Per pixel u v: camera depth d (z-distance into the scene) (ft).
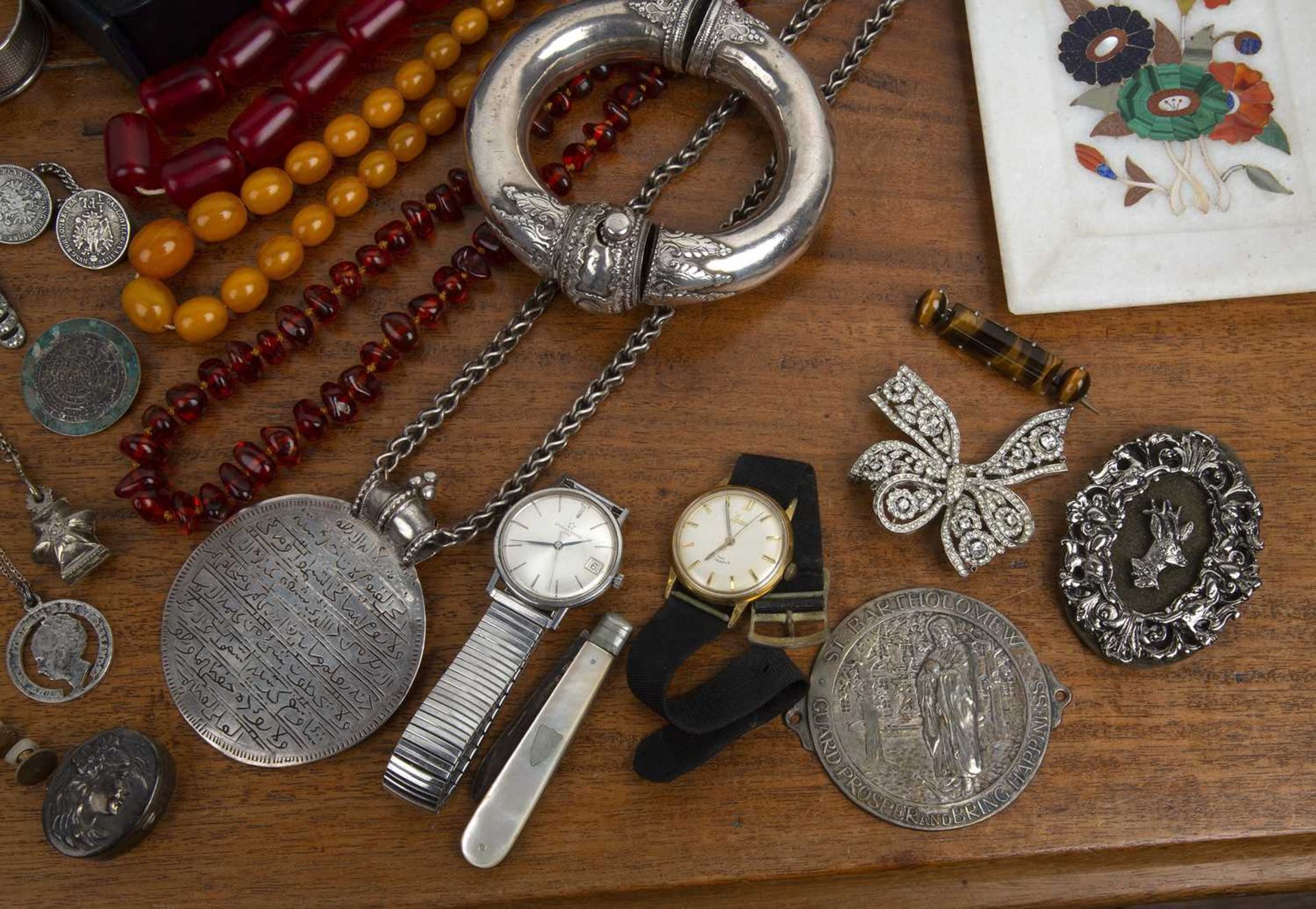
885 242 1.35
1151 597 1.26
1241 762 1.24
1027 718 1.24
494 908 1.19
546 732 1.19
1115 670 1.26
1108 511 1.26
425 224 1.32
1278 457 1.31
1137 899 1.24
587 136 1.35
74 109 1.35
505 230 1.24
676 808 1.21
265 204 1.31
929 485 1.25
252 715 1.20
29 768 1.17
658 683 1.19
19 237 1.31
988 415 1.31
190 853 1.19
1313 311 1.35
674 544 1.23
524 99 1.27
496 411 1.30
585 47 1.29
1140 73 1.37
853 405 1.31
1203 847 1.23
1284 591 1.28
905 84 1.39
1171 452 1.27
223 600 1.23
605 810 1.20
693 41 1.29
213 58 1.32
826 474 1.29
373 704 1.21
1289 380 1.33
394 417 1.29
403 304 1.32
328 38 1.32
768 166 1.36
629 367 1.30
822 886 1.22
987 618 1.25
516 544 1.22
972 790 1.22
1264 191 1.35
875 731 1.23
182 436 1.28
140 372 1.28
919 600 1.26
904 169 1.36
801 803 1.21
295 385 1.30
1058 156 1.35
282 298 1.32
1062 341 1.33
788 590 1.24
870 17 1.41
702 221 1.35
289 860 1.19
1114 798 1.23
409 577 1.24
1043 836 1.22
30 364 1.28
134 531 1.26
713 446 1.29
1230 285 1.33
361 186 1.32
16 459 1.26
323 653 1.22
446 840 1.19
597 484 1.28
